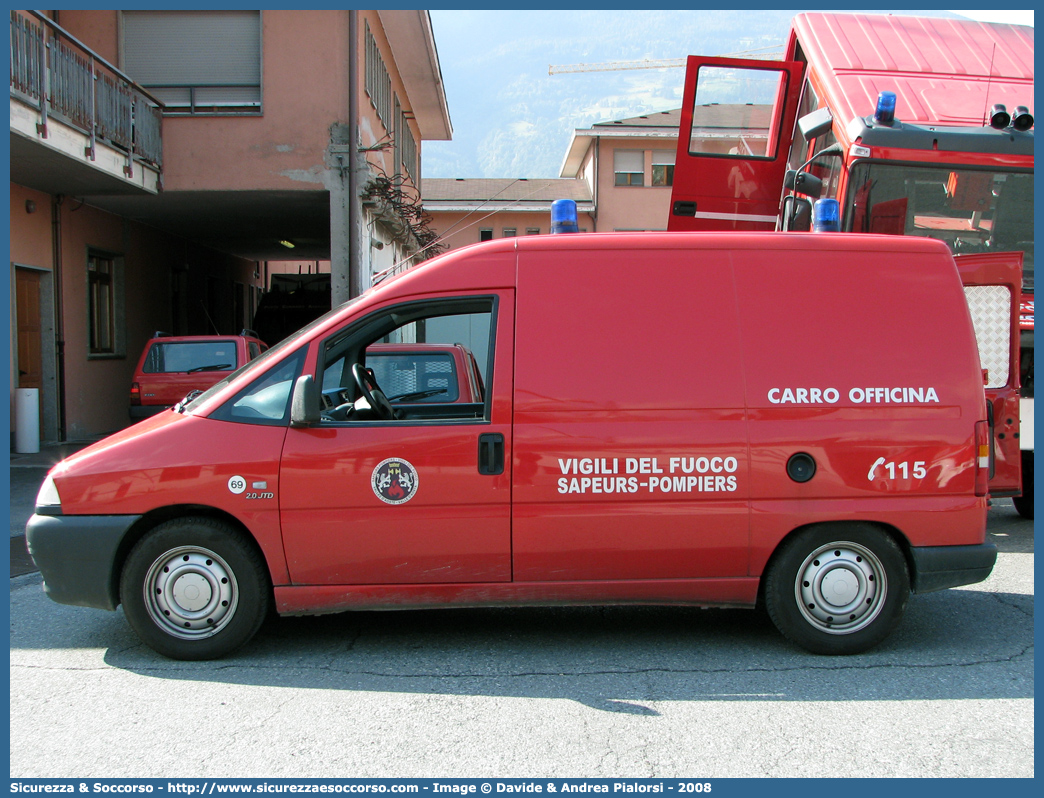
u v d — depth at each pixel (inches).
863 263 177.2
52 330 549.0
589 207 1551.4
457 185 1749.5
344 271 558.3
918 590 173.3
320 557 167.8
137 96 517.7
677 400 170.2
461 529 168.2
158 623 168.4
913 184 292.0
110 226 630.5
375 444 167.6
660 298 173.8
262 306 842.8
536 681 158.4
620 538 169.8
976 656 171.6
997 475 256.1
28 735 136.7
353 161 551.5
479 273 174.2
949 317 176.6
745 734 135.6
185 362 464.8
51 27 419.5
